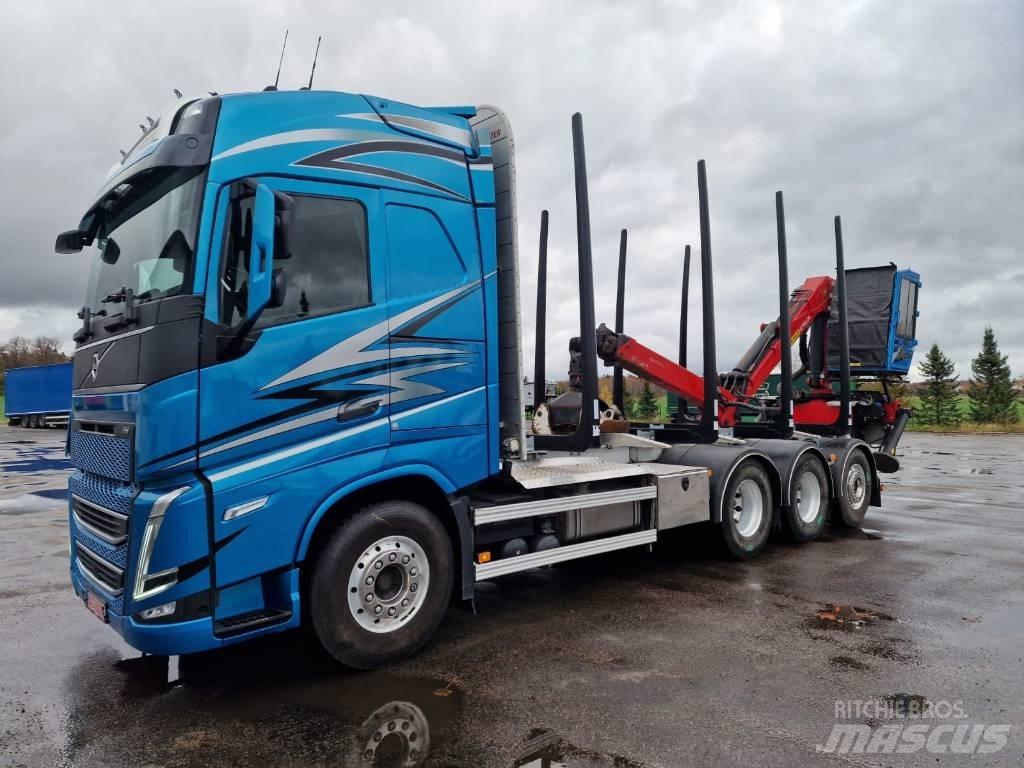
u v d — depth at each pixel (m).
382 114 4.48
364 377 4.16
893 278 10.83
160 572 3.48
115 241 4.31
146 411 3.49
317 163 4.10
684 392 8.62
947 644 4.55
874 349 10.87
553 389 8.70
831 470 8.68
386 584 4.25
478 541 4.82
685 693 3.79
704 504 6.75
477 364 4.76
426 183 4.61
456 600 4.68
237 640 3.64
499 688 3.89
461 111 5.04
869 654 4.38
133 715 3.66
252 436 3.73
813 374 10.52
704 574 6.57
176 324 3.54
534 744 3.23
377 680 4.04
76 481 4.46
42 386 40.03
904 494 12.54
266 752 3.21
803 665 4.19
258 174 3.86
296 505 3.85
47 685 4.08
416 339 4.43
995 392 44.97
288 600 3.82
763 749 3.16
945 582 6.18
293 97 4.13
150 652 3.50
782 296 8.58
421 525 4.38
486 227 4.95
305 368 3.92
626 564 7.04
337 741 3.30
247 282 3.75
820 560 7.16
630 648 4.52
